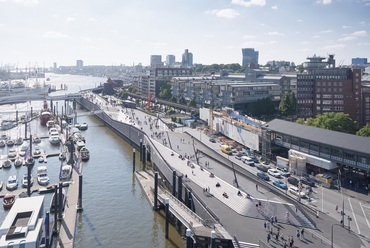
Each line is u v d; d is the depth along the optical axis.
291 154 151.25
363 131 174.62
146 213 127.06
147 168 181.75
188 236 92.56
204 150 188.00
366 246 87.62
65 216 122.25
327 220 102.50
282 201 112.62
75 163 185.75
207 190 122.81
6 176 168.38
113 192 147.38
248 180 137.25
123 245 104.50
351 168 137.62
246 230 96.31
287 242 89.12
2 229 88.06
